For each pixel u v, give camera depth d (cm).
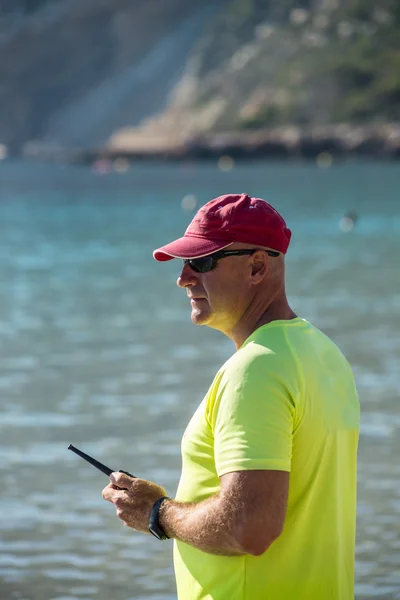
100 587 1462
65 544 1627
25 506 1809
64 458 2111
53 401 2662
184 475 816
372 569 1513
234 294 809
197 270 809
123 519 816
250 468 737
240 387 754
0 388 2838
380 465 2002
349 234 8719
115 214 12338
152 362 3203
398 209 12100
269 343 774
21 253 7569
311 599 777
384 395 2636
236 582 776
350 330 3756
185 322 4053
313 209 12325
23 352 3444
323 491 782
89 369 3111
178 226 10262
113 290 5238
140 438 2259
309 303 4519
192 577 799
